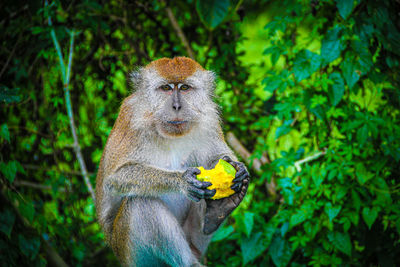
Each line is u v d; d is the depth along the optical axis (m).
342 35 6.05
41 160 7.78
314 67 6.14
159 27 8.45
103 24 7.57
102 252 7.95
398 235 6.61
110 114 8.29
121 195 5.61
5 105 7.24
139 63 8.27
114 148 5.82
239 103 8.20
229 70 8.19
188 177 5.24
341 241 6.23
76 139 7.09
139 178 5.51
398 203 6.29
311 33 6.52
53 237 6.89
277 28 6.43
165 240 5.57
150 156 5.83
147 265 5.73
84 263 7.74
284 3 6.54
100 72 8.23
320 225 6.32
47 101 7.77
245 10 6.84
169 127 5.55
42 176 7.78
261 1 6.74
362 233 6.57
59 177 7.41
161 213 5.62
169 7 8.34
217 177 5.23
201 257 6.20
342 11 5.65
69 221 7.77
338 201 6.29
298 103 6.55
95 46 8.12
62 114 7.89
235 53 8.19
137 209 5.62
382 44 6.14
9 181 5.22
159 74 5.60
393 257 6.64
